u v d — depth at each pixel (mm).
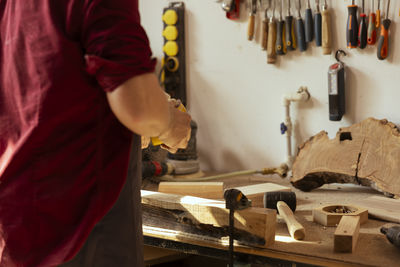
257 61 2484
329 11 2221
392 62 2129
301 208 1827
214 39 2592
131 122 901
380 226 1577
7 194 986
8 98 990
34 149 955
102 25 882
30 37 937
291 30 2318
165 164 2367
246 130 2576
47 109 924
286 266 1325
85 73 928
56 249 980
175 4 2674
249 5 2449
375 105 2195
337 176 2078
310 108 2365
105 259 1080
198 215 1471
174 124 1091
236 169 2639
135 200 1141
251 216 1361
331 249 1343
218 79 2613
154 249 2168
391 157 1950
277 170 2357
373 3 2131
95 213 986
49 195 967
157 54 2793
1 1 1021
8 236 991
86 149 975
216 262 2445
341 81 2197
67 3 910
